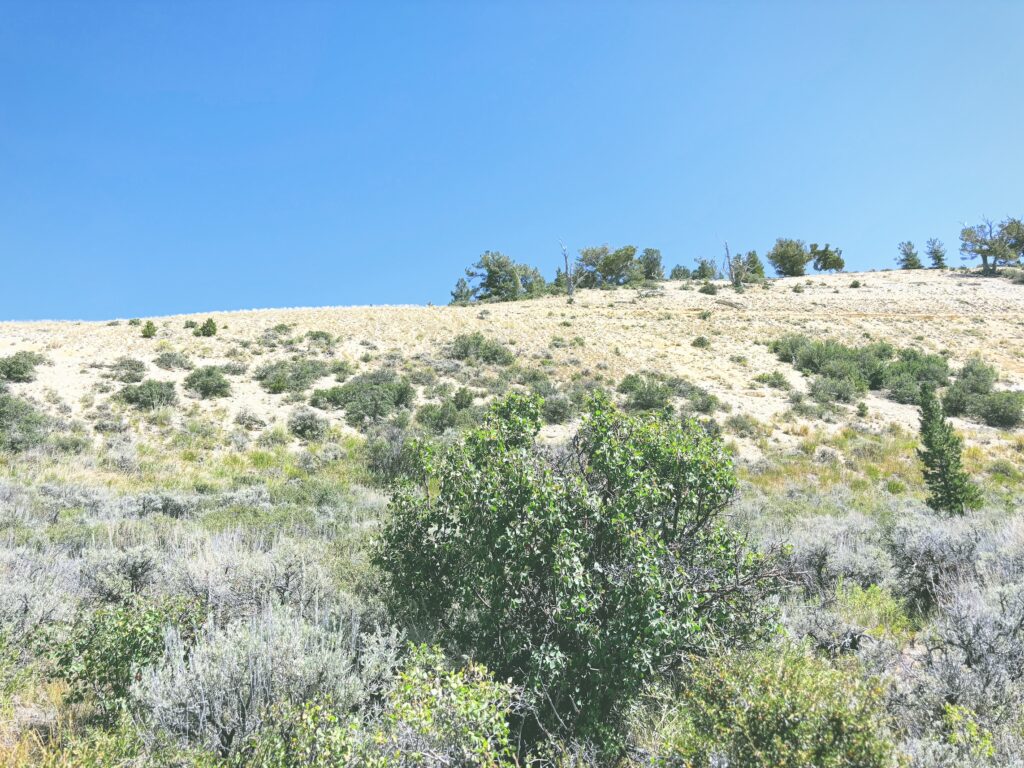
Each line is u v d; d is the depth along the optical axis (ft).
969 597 19.72
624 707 13.62
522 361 120.57
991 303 180.04
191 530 32.09
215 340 116.98
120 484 54.49
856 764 8.67
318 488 51.62
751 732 9.40
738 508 41.91
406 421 82.17
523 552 15.17
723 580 15.90
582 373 112.06
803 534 30.50
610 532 15.38
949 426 47.55
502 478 16.15
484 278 265.54
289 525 35.12
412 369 110.01
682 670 14.28
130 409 78.28
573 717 13.32
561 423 83.41
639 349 132.67
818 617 18.57
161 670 13.24
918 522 32.48
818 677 10.13
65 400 78.23
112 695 13.79
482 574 16.12
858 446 77.25
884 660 16.26
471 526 16.57
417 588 18.22
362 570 22.82
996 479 63.72
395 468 63.72
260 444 73.72
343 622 17.11
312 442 75.61
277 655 13.00
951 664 14.56
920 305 181.37
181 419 77.82
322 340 122.52
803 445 77.77
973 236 240.94
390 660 14.01
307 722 10.26
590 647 13.65
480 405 90.99
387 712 10.85
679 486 16.74
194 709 11.94
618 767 12.23
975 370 113.19
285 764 10.28
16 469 54.44
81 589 20.53
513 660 14.92
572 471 17.88
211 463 65.98
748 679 10.32
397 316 153.69
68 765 10.68
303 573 19.71
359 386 93.71
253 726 11.93
